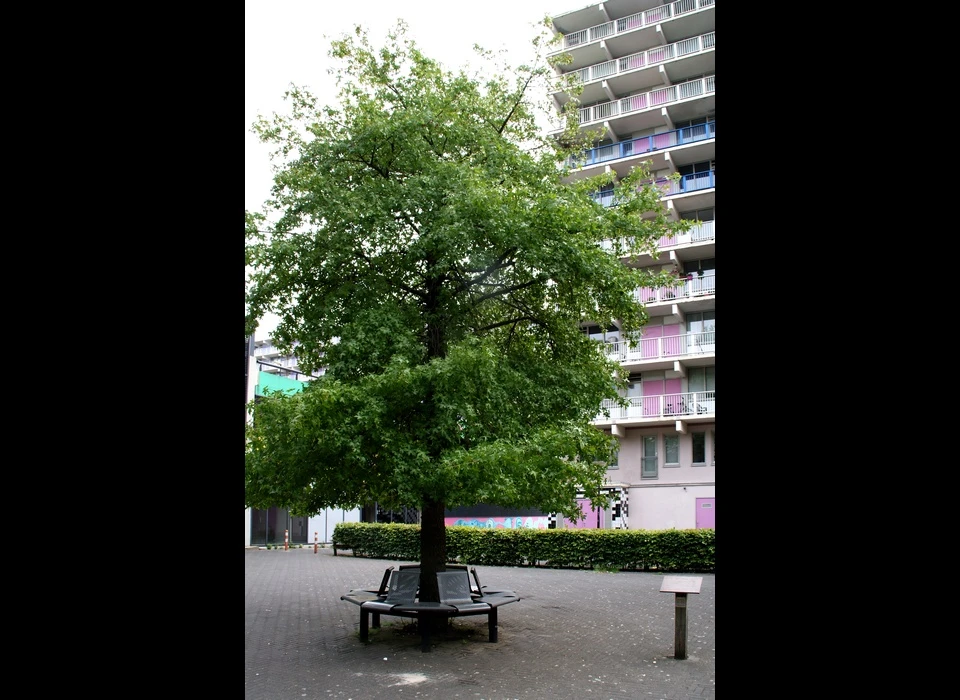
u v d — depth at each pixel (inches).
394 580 374.6
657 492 1111.6
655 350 1096.8
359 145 365.4
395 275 368.2
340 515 1332.4
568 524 1120.8
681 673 291.0
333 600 522.6
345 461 325.1
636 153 1134.4
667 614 456.8
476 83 400.8
